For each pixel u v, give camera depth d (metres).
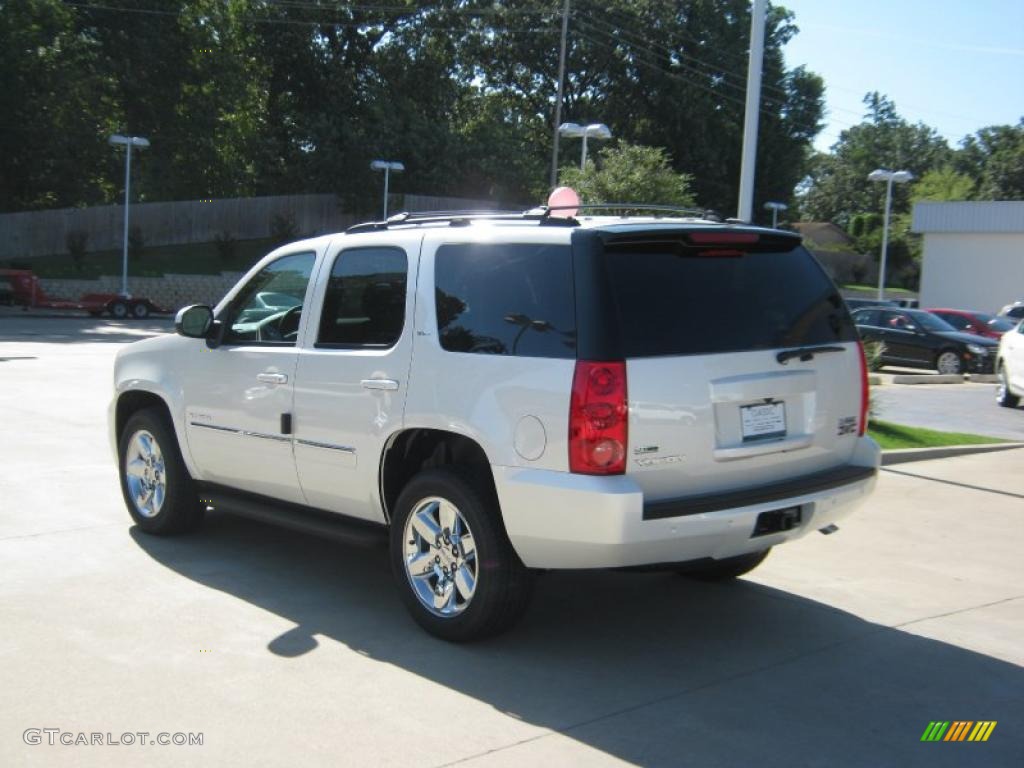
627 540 4.29
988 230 41.34
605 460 4.29
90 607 5.32
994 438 12.34
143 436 6.78
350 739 3.87
